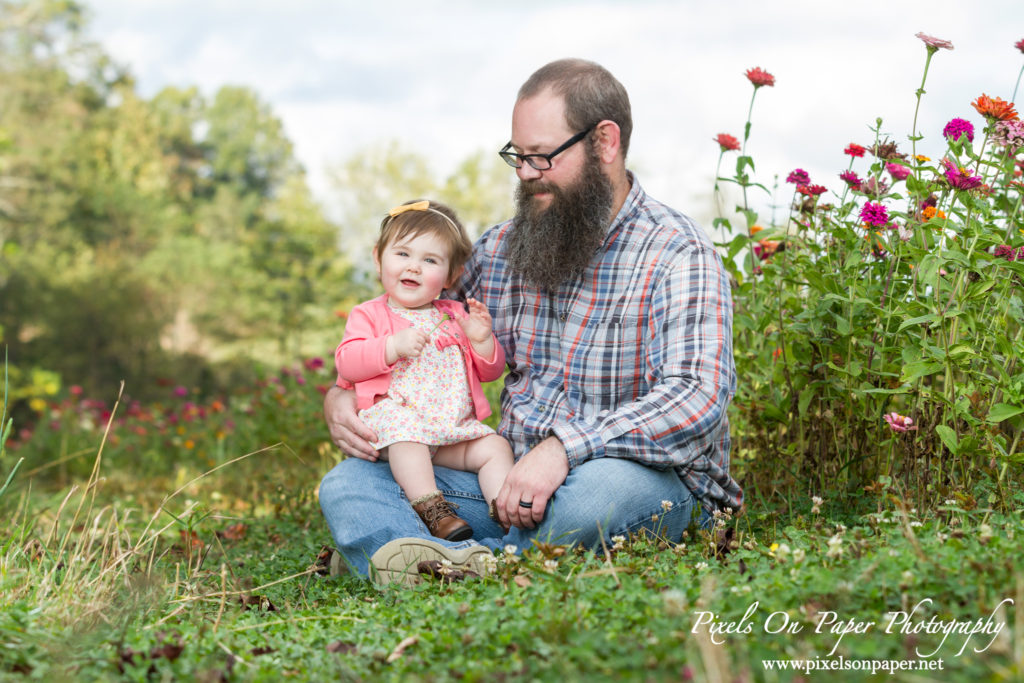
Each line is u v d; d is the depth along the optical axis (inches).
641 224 132.3
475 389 137.0
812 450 150.1
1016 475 126.0
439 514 122.6
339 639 89.8
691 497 127.5
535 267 130.1
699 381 122.3
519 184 133.6
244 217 1667.1
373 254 142.6
